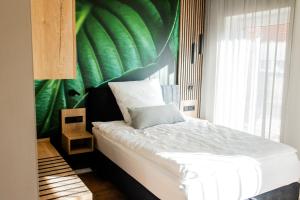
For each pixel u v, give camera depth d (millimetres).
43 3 2104
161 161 2084
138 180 2357
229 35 3908
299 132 3107
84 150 3184
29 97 514
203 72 4426
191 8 4180
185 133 2840
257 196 2115
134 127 3078
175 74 4219
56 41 2189
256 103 3539
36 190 550
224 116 4039
